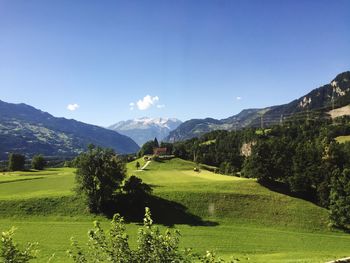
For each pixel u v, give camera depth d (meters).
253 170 113.88
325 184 102.75
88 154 90.38
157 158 195.50
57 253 55.81
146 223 15.52
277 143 117.38
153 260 14.39
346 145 145.00
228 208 94.19
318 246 72.81
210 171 176.12
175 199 96.19
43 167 191.25
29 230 71.25
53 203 88.69
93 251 14.75
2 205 85.75
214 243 69.88
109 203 90.06
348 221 88.56
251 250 66.44
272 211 94.81
